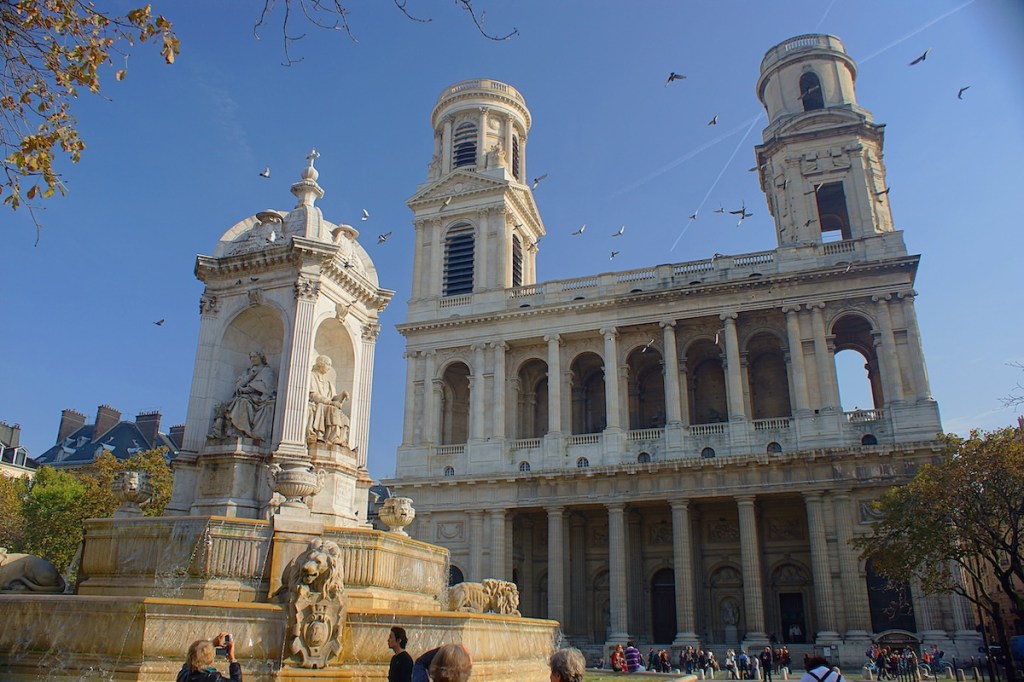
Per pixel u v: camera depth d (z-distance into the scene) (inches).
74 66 520.7
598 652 2223.2
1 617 596.1
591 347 2546.8
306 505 740.7
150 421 3786.9
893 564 1609.3
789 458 2102.6
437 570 872.9
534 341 2593.5
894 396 2132.1
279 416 862.5
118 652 557.0
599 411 2743.6
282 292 923.4
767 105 2824.8
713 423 2442.2
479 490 2417.6
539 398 2795.3
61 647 571.2
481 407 2544.3
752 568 2082.9
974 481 1460.4
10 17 500.7
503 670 763.4
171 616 568.7
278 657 596.4
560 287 2628.0
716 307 2389.3
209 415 897.5
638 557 2409.0
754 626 2034.9
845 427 2154.3
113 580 710.5
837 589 1999.3
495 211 2807.6
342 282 977.5
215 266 945.5
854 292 2257.6
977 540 1455.5
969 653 1833.2
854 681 1596.9
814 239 2431.1
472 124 3095.5
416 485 2471.7
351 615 634.8
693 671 1881.2
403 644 464.1
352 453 938.7
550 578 2262.6
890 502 1638.8
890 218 2516.0
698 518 2349.9
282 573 677.9
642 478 2258.9
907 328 2185.0
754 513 2140.7
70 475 2704.2
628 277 2556.6
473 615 718.5
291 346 884.6
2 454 3622.0
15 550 2388.0
